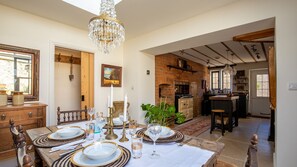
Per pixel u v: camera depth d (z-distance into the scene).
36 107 2.23
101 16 1.70
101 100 3.47
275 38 1.93
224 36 2.62
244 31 2.38
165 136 1.28
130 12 2.51
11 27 2.34
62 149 1.07
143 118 3.65
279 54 1.88
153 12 2.51
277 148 1.89
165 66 4.64
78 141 1.22
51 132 1.48
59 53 3.70
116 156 0.93
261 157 2.46
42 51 2.65
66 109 3.83
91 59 3.41
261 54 5.14
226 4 2.28
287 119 1.84
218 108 3.98
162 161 0.89
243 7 2.14
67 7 2.36
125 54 3.93
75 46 3.08
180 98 4.90
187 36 2.72
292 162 1.80
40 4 2.27
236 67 7.01
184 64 5.58
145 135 1.32
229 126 3.88
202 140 1.26
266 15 1.97
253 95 6.64
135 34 3.50
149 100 3.92
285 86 1.85
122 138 1.26
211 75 7.87
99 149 1.00
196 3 2.25
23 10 2.44
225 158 2.41
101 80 3.47
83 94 3.30
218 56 5.46
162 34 3.12
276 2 1.91
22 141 0.89
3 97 2.07
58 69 3.74
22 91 2.40
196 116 6.24
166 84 4.76
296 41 1.80
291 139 1.81
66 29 2.97
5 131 2.00
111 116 1.35
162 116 3.20
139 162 0.88
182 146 1.12
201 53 5.01
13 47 2.34
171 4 2.27
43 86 2.65
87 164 0.83
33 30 2.56
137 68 3.65
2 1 2.18
